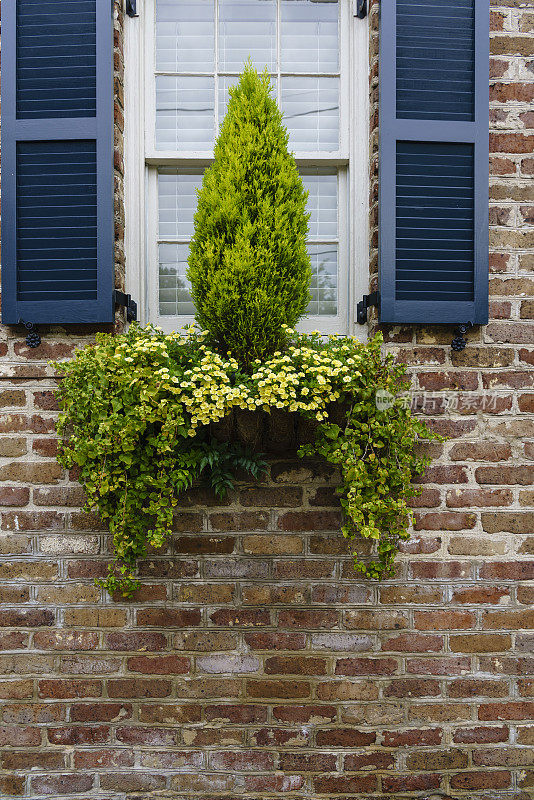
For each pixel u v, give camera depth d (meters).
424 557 1.97
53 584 1.94
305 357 1.67
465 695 1.96
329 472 1.96
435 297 1.95
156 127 2.17
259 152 1.76
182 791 1.93
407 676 1.96
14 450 1.95
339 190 2.17
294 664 1.95
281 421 1.74
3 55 1.90
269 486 1.96
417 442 1.97
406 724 1.95
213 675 1.94
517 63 2.00
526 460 1.99
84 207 1.92
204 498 1.95
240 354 1.80
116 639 1.94
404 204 1.94
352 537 1.75
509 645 1.97
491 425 1.98
